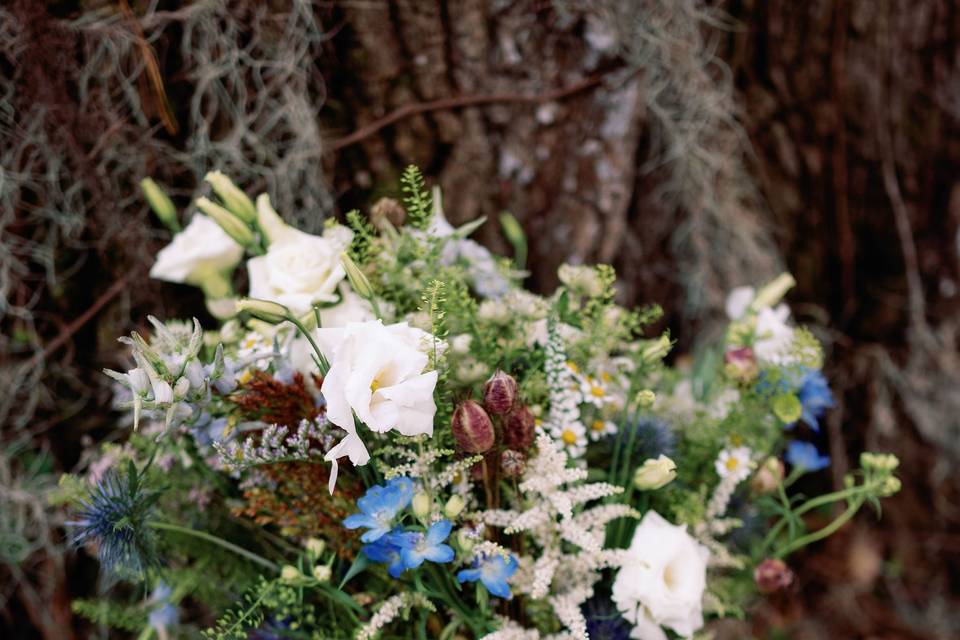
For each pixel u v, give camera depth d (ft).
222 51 3.37
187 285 3.68
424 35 3.67
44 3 3.14
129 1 3.23
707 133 4.34
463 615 2.55
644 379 3.12
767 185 4.64
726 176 4.47
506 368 2.69
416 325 2.50
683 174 4.33
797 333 2.98
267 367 2.67
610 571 2.81
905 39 4.66
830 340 4.93
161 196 3.18
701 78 4.18
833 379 4.98
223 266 3.11
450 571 2.57
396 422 2.16
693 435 3.09
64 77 3.24
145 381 2.15
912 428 5.09
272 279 2.67
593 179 4.04
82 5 3.18
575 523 2.53
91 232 3.46
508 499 2.65
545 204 4.03
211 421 2.55
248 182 3.55
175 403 2.20
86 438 3.42
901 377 5.01
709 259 4.51
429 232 2.94
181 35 3.35
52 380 3.60
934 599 5.17
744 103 4.50
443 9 3.65
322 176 3.66
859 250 4.90
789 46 4.46
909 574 5.19
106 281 3.56
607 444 2.95
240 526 2.97
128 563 2.60
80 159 3.34
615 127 4.00
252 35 3.40
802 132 4.61
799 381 3.02
